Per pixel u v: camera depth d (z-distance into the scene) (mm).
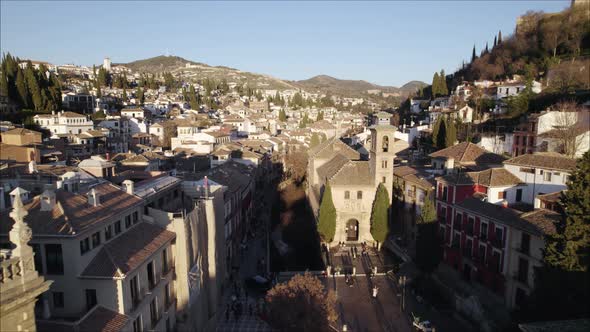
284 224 73438
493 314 39875
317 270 55250
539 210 40906
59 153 86812
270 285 49219
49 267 25219
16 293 15203
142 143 131750
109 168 44312
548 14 153875
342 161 72000
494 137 89375
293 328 32406
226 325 41000
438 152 73750
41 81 137500
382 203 61281
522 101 99750
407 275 52594
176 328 34594
